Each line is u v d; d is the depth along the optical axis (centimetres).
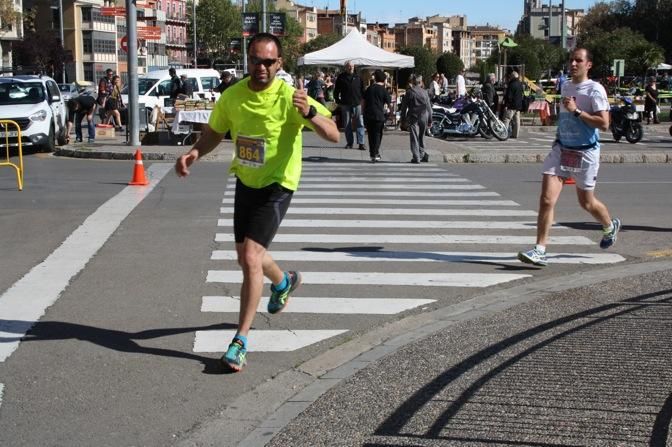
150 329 678
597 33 7425
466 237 1069
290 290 648
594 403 505
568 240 1049
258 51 556
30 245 1000
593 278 855
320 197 1412
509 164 2055
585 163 882
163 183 1598
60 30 8231
